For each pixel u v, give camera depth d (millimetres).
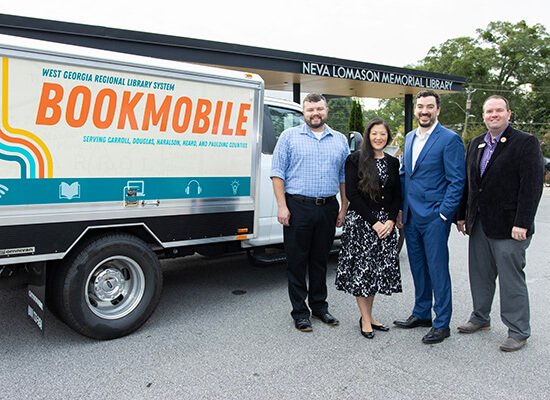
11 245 3158
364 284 3727
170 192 3830
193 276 5570
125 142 3555
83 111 3348
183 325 4031
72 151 3334
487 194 3602
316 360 3383
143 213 3699
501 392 2953
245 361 3350
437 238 3699
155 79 3623
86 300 3504
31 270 3488
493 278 3855
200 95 3875
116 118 3490
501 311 3668
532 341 3770
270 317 4254
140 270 3750
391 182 3795
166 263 6172
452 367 3299
